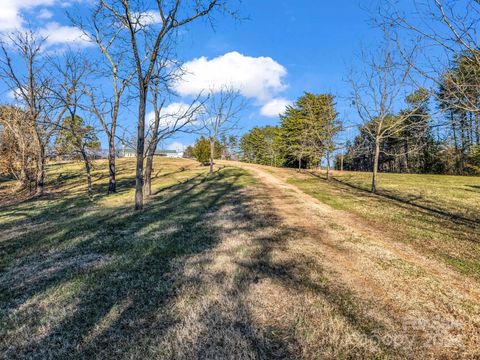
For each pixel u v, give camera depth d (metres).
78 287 5.57
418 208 14.95
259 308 4.78
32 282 5.92
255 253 7.51
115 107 21.50
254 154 87.12
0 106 24.27
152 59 13.28
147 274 6.18
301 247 8.15
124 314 4.60
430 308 5.05
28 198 21.48
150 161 19.02
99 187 25.75
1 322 4.45
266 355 3.68
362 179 29.14
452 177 30.45
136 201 13.63
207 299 5.04
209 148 48.88
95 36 20.16
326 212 13.73
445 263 7.32
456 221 12.15
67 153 25.45
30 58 21.31
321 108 46.59
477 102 6.05
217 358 3.57
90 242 8.72
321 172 39.25
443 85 6.18
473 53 5.47
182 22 13.27
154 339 3.95
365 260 7.25
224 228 10.27
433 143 28.47
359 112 21.17
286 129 60.19
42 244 8.67
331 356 3.71
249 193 19.67
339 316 4.64
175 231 9.87
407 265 7.02
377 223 11.66
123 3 12.33
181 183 26.09
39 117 21.77
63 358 3.63
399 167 54.34
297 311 4.72
